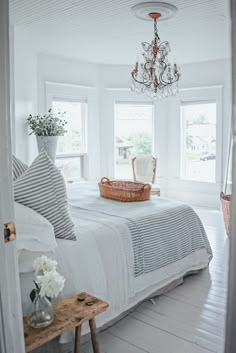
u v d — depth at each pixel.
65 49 5.05
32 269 1.91
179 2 3.21
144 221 2.75
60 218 2.20
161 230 2.85
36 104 5.19
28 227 1.94
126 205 3.19
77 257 2.16
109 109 6.25
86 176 6.15
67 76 5.69
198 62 6.01
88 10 3.45
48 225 2.03
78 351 1.88
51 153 4.82
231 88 0.74
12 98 4.24
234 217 0.74
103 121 6.27
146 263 2.62
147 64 3.76
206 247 3.34
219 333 2.28
